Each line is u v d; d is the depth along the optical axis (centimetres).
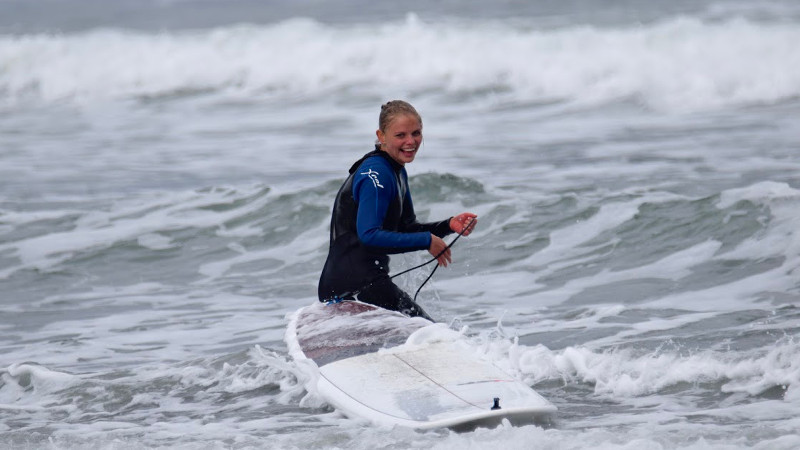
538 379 2048
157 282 3238
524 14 9381
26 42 7781
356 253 2091
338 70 7106
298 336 2055
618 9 9369
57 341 2580
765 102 5784
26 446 1688
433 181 3953
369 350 1922
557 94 6375
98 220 3928
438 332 1948
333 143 5531
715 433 1563
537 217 3575
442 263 1975
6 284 3244
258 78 7269
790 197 3297
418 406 1688
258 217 3831
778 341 2164
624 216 3447
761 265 2917
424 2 10925
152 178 4762
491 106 6272
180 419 1906
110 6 12319
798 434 1530
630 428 1667
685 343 2206
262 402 1983
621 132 5325
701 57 6200
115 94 7369
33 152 5616
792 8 8738
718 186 3878
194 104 7012
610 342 2275
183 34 8219
